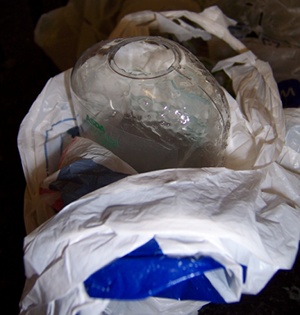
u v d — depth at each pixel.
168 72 0.52
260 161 0.53
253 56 0.67
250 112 0.59
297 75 0.80
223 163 0.56
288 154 0.59
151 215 0.38
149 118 0.51
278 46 0.86
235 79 0.66
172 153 0.51
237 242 0.38
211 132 0.52
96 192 0.40
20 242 1.02
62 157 0.53
